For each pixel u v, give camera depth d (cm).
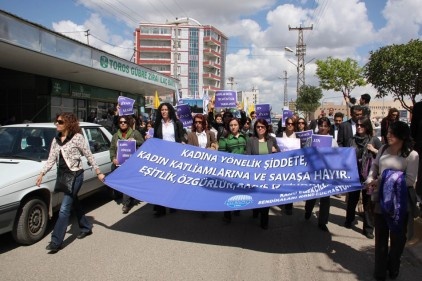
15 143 666
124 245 571
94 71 1652
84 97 2141
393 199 430
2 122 1752
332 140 683
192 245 575
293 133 763
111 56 1691
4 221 520
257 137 684
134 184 601
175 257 524
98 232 636
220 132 952
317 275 472
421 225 486
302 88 5119
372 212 474
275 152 674
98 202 862
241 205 541
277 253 548
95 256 525
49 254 531
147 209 800
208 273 472
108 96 2434
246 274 472
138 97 2978
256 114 1102
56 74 1759
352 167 577
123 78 1914
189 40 10100
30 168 585
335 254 546
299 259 525
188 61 10144
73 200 559
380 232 456
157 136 764
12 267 485
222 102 1165
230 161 631
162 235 622
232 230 657
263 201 537
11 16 1073
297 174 587
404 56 1802
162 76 2375
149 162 636
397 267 461
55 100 1875
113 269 481
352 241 605
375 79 1912
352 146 664
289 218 743
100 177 590
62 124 553
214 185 591
